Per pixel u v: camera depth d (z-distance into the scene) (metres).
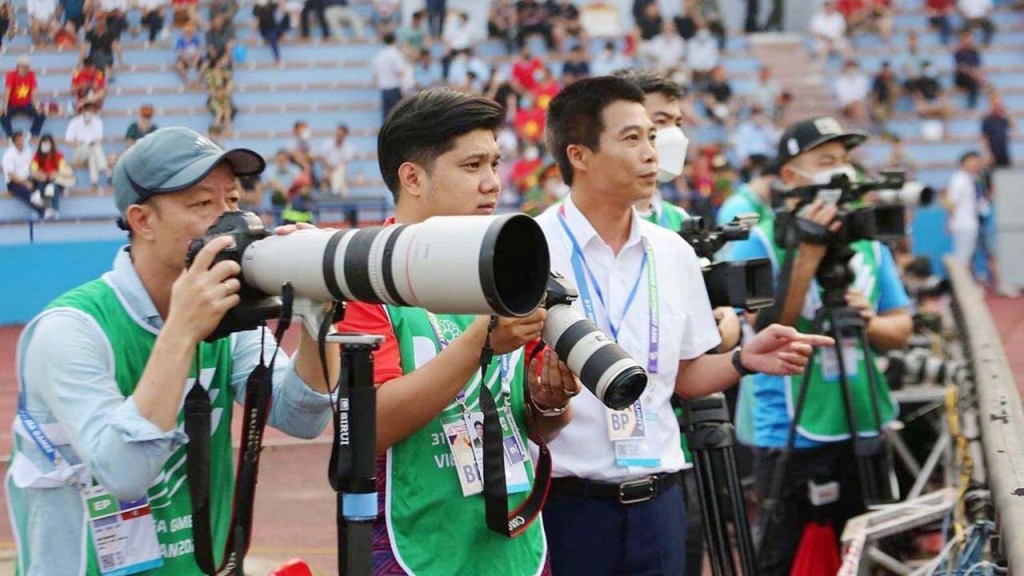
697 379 7.09
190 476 4.70
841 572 7.12
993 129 36.44
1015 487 6.68
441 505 5.46
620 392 4.93
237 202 5.00
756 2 41.88
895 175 8.70
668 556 6.78
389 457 5.49
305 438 5.22
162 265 4.82
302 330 4.98
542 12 38.62
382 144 5.85
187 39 34.88
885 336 9.62
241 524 4.80
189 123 34.78
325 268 4.43
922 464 10.66
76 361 4.64
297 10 37.66
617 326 6.84
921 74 39.19
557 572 6.72
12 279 29.19
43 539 4.73
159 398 4.45
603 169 6.79
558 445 6.66
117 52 34.72
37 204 30.31
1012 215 31.14
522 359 5.86
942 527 8.82
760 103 36.75
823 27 40.62
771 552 9.12
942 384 10.88
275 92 36.25
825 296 8.91
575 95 6.86
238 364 5.20
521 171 31.36
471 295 4.18
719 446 7.60
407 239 4.30
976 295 12.19
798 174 9.45
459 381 5.25
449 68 35.84
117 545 4.73
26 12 34.66
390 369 5.50
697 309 7.12
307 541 11.80
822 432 9.01
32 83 31.73
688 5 39.34
